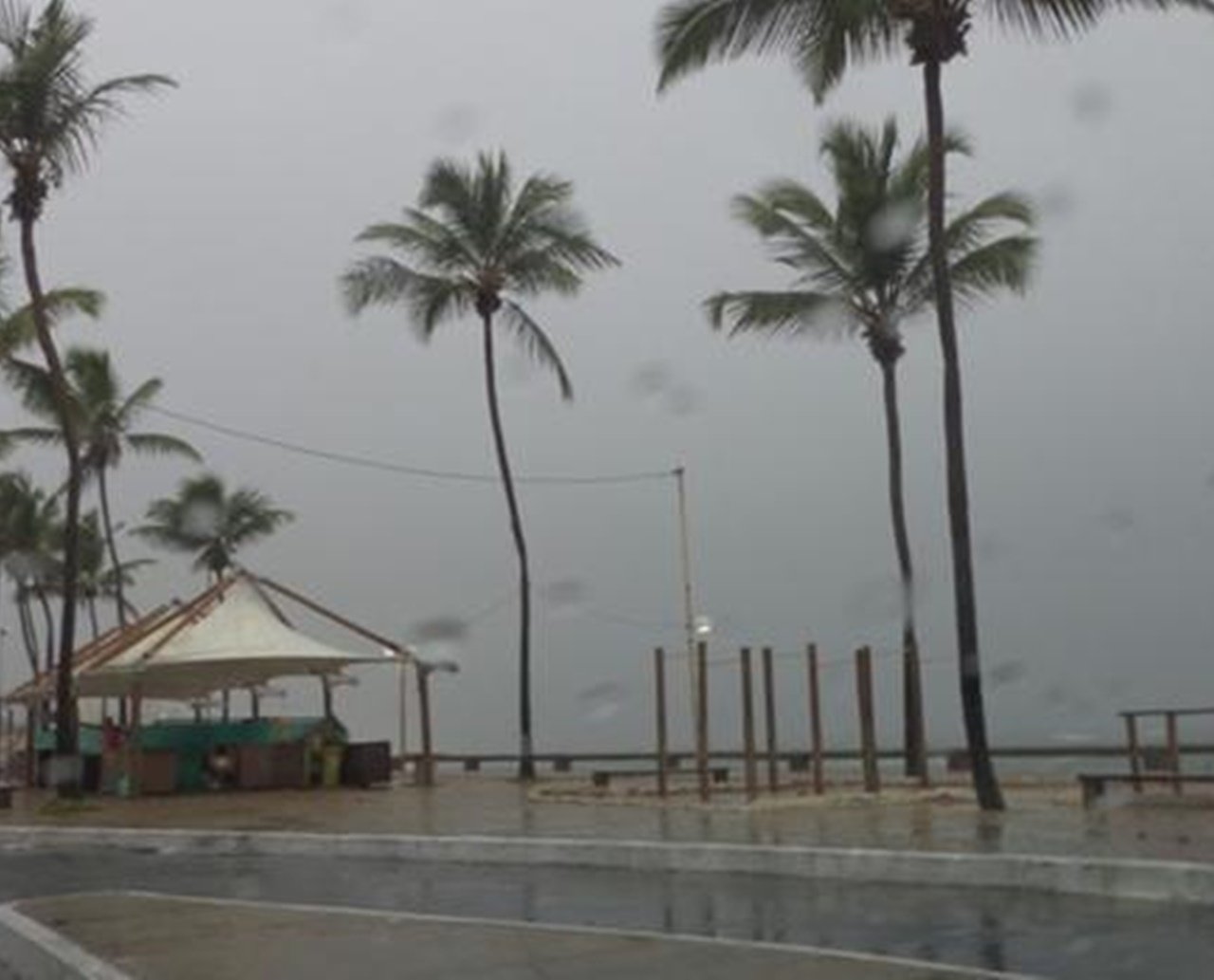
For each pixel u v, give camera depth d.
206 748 31.23
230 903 13.78
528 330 34.38
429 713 32.25
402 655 31.75
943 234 19.41
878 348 28.47
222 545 54.91
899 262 27.48
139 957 10.69
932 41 19.20
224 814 23.66
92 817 24.20
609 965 10.07
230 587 32.09
